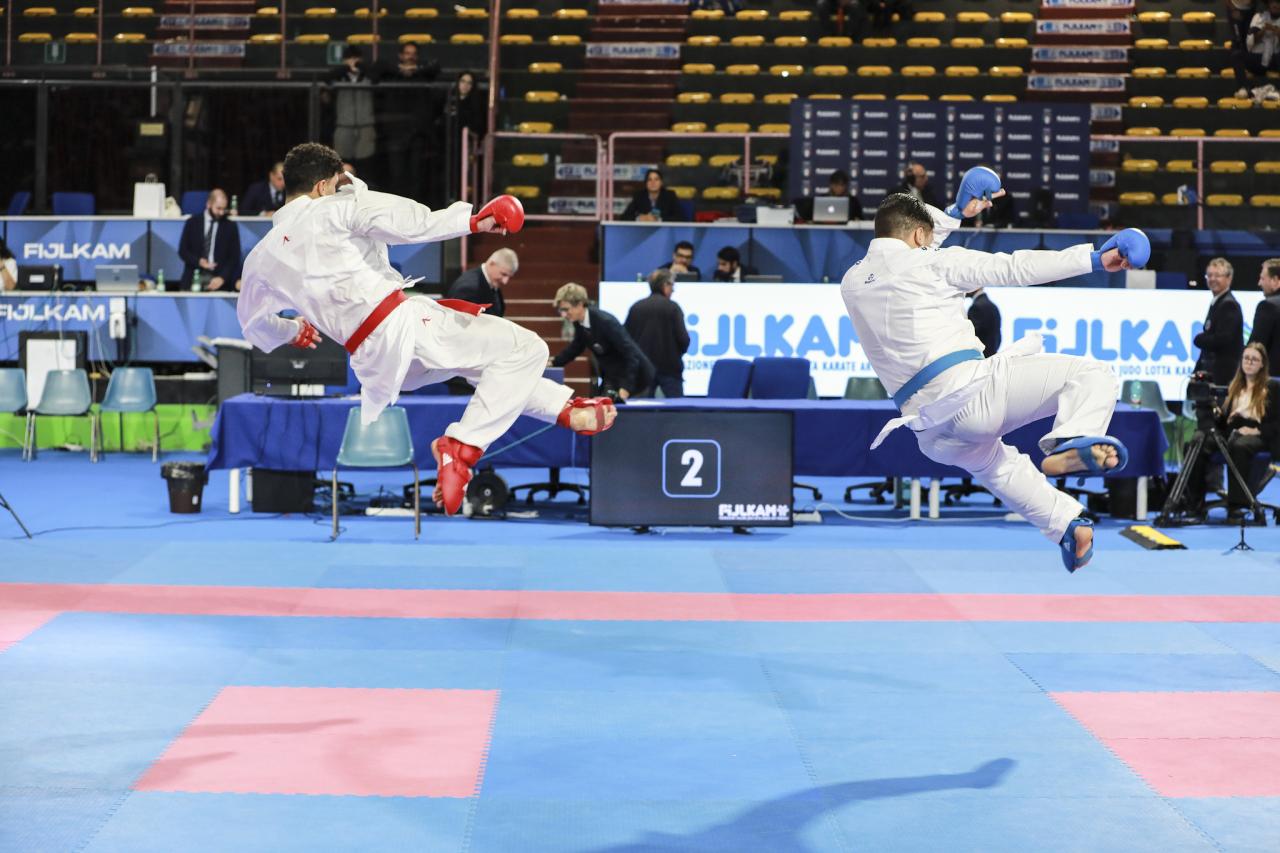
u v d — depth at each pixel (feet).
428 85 60.64
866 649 25.84
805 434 39.60
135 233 59.06
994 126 64.69
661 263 56.18
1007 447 19.48
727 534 38.34
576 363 59.21
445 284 60.44
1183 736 20.84
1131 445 39.93
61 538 36.45
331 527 38.81
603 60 78.59
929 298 18.62
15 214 65.36
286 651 25.35
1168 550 35.96
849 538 37.81
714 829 17.12
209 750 19.80
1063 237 56.85
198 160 67.82
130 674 23.67
